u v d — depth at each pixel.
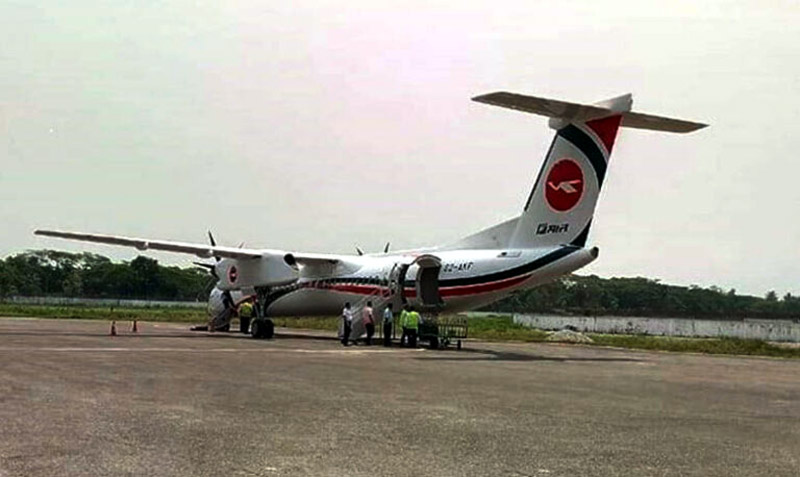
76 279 164.38
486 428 12.10
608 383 19.92
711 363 30.41
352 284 37.38
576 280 161.50
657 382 20.64
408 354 29.31
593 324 90.69
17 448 9.87
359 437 11.08
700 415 14.22
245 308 44.28
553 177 29.86
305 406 14.11
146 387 16.38
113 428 11.38
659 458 10.05
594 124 28.44
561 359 29.28
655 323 87.94
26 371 19.17
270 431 11.42
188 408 13.55
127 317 78.38
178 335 40.94
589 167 28.62
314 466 9.18
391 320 35.06
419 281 34.47
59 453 9.60
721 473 9.25
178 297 163.00
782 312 153.75
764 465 9.73
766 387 20.25
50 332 41.28
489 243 33.00
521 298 154.12
